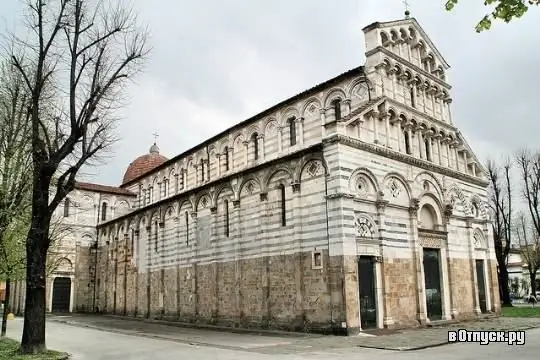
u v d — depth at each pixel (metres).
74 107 26.75
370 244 33.94
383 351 23.84
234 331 36.62
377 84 37.44
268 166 38.66
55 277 66.25
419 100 42.47
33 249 25.34
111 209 70.94
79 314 63.75
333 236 32.44
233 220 41.78
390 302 34.31
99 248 68.75
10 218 27.70
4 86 28.28
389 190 36.59
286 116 42.09
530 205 66.31
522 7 10.70
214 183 44.50
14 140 27.47
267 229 38.12
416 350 24.20
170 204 51.75
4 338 33.19
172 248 50.50
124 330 39.78
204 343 28.55
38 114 27.02
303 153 35.53
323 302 32.72
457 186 44.69
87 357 24.34
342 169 32.97
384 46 39.59
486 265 46.88
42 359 22.55
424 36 44.47
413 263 37.12
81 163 26.67
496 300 46.44
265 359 21.33
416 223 37.88
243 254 40.41
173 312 48.69
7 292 35.66
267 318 36.75
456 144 45.94
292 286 35.22
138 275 56.69
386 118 37.53
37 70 26.59
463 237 44.06
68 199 67.88
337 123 33.81
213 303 43.03
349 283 31.48
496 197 69.38
